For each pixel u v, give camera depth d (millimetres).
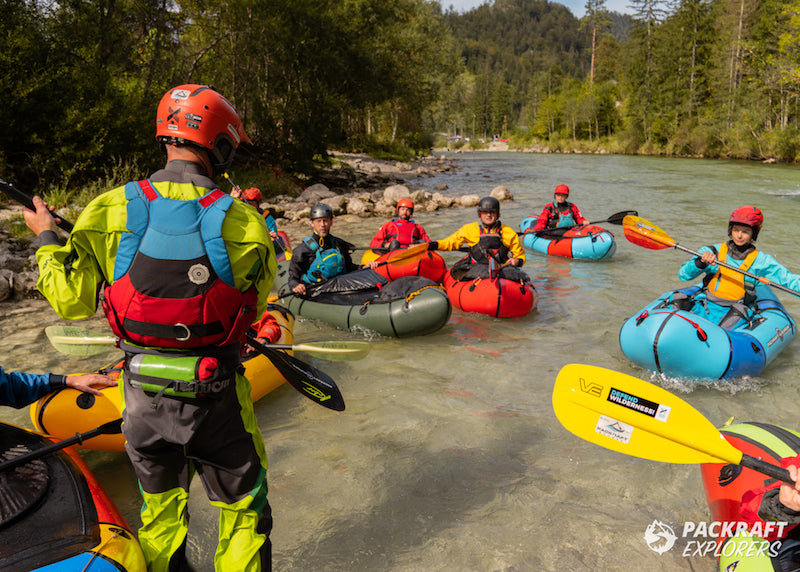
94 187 10703
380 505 2861
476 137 118750
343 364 4727
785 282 4387
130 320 1690
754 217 4469
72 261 1691
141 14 15672
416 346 5176
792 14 36188
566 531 2666
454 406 3941
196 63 18031
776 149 37750
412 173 26297
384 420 3742
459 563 2459
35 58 11422
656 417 2168
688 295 4836
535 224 9648
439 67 39156
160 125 1815
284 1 17906
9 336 5168
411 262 7039
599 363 4680
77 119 11250
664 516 2781
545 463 3246
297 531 2662
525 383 4320
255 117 18344
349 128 37219
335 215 13375
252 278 1781
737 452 2018
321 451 3363
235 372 1849
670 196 16812
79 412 3033
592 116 70312
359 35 22516
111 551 1684
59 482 1930
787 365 4621
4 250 7312
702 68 52531
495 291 5805
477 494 2957
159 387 1697
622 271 7922
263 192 15195
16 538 1643
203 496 2908
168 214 1672
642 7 63750
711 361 4164
